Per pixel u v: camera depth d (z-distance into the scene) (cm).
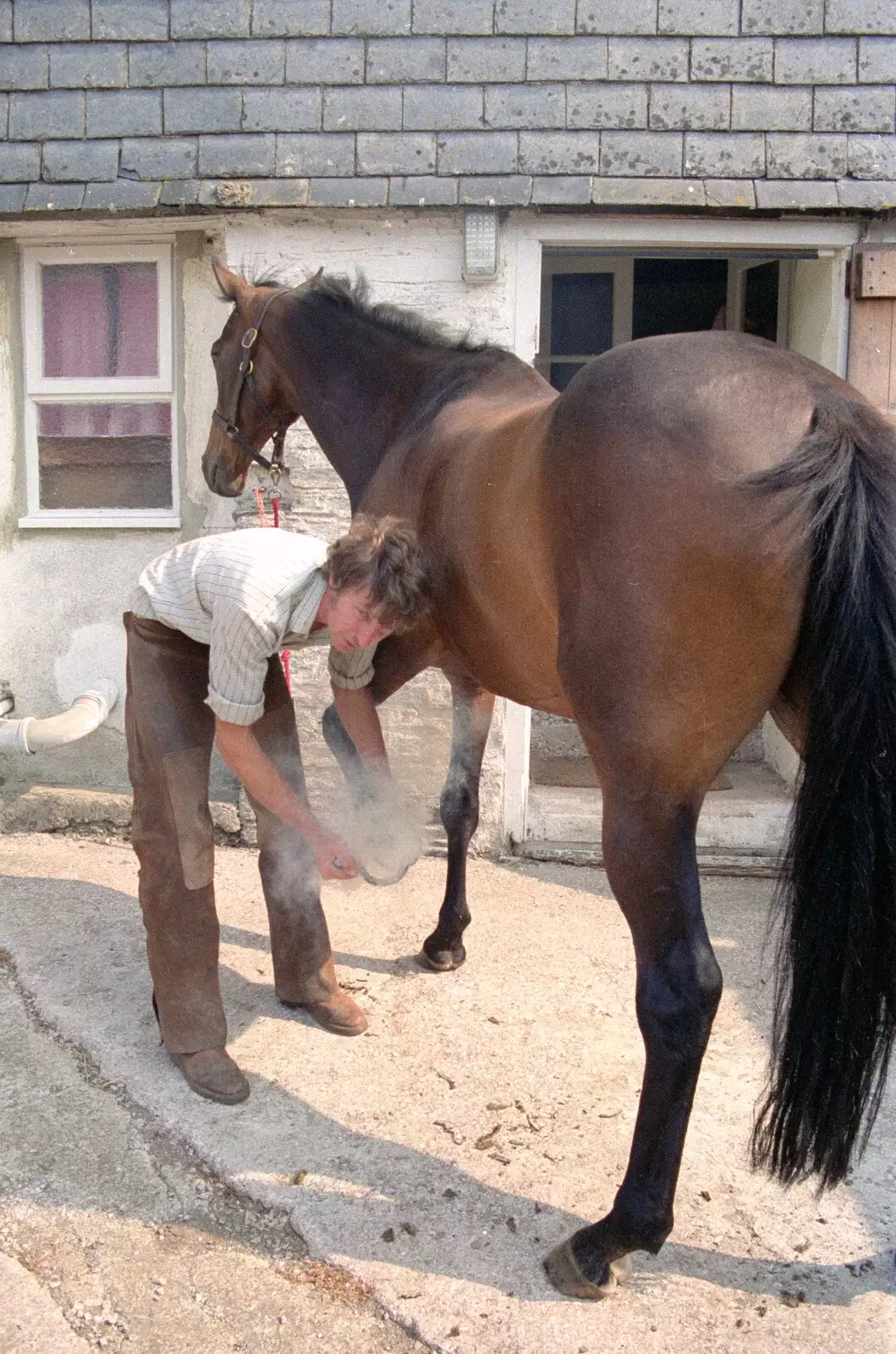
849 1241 216
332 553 213
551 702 239
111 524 442
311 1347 190
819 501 166
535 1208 223
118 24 399
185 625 235
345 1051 281
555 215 391
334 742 291
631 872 186
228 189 388
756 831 425
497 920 363
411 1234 215
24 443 449
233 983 315
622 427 181
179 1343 191
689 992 182
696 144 381
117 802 431
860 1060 173
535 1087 266
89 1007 297
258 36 393
